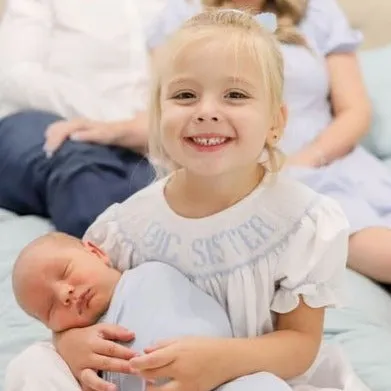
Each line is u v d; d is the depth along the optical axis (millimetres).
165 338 1184
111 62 2438
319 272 1231
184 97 1208
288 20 2273
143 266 1271
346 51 2350
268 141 1261
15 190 2125
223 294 1251
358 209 1951
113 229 1330
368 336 1564
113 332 1208
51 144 2066
